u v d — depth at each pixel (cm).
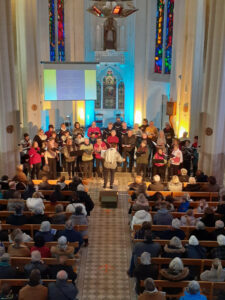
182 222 810
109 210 1116
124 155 1441
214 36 1246
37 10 1688
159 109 2280
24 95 1752
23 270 649
